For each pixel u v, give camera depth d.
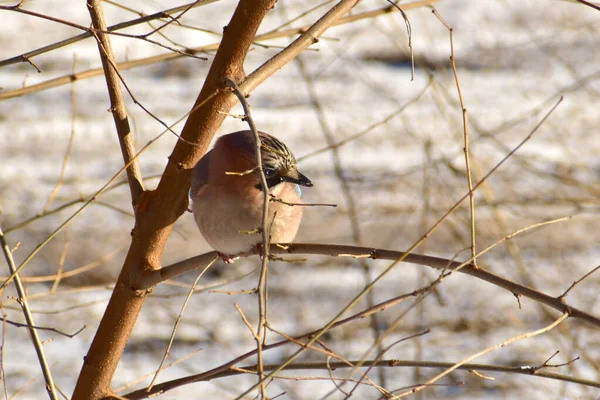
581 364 9.95
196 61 15.71
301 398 9.74
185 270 5.31
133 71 15.44
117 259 11.77
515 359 10.38
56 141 13.91
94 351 5.45
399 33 13.37
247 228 6.08
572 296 11.20
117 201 12.75
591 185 12.41
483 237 11.38
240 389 9.95
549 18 16.55
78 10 16.75
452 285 11.64
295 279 11.73
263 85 15.19
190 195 6.32
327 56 15.60
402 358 10.33
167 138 14.07
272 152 6.16
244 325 11.01
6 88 14.71
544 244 12.02
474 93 14.85
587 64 15.34
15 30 16.03
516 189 12.41
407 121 13.73
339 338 10.70
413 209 11.83
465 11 16.88
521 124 14.09
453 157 11.38
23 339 10.48
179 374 10.11
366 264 9.84
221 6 15.97
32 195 12.60
